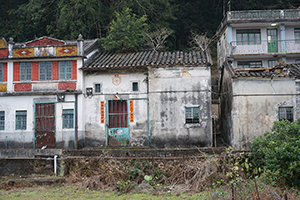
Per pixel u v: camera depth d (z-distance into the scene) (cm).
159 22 2409
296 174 902
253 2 2669
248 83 1295
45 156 1187
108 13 2316
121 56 1598
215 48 2783
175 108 1381
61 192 961
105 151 1169
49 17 2366
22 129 1479
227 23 2036
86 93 1467
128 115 1442
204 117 1364
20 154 1272
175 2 2775
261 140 1004
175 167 1060
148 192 945
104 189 994
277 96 1288
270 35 2114
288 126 959
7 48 1480
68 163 1135
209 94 1369
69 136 1436
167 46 2547
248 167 1009
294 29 2111
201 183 962
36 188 1009
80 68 1435
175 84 1389
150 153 1149
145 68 1435
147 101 1432
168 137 1373
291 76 1278
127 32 1686
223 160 1034
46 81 1470
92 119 1459
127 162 1101
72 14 2128
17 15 2320
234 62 2123
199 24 2767
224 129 1527
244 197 804
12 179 1062
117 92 1450
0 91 1496
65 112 1456
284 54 2025
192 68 1386
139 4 2256
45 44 1481
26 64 1490
